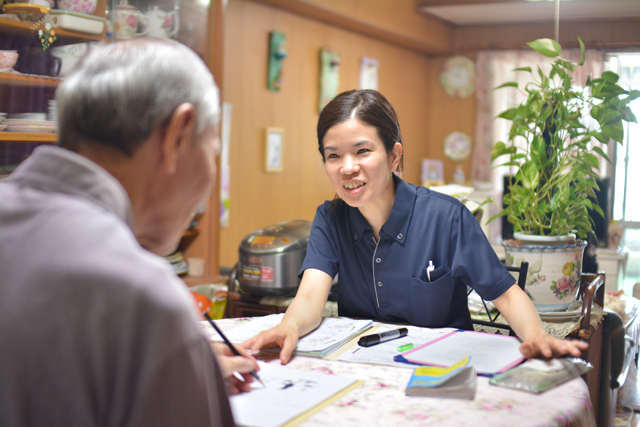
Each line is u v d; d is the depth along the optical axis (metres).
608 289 4.34
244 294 2.16
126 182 0.67
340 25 5.44
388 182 1.55
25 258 0.57
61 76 2.26
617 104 1.73
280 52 4.56
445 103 7.46
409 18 6.14
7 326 0.55
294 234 2.11
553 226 1.75
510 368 1.08
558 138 1.79
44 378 0.55
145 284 0.57
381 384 1.02
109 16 2.51
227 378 0.97
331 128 1.42
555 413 0.88
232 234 4.29
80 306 0.55
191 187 0.71
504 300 1.39
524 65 6.92
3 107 2.09
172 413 0.58
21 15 2.12
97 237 0.58
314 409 0.90
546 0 5.14
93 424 0.56
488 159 7.16
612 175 5.48
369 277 1.60
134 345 0.57
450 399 0.94
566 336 1.42
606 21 6.12
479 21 6.94
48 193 0.61
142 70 0.65
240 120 4.31
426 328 1.42
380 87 6.38
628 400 2.25
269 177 4.68
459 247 1.48
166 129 0.66
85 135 0.65
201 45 2.99
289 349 1.19
